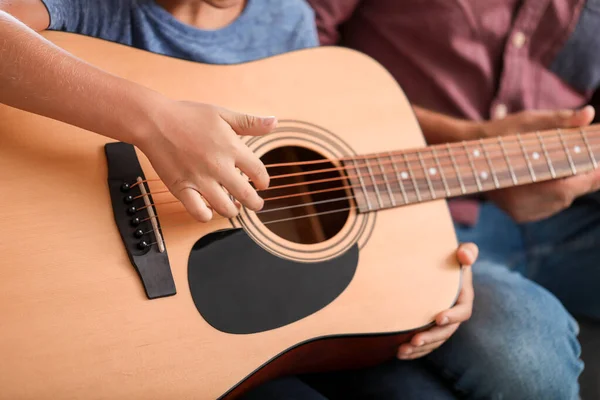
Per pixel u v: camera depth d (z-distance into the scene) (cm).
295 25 135
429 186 115
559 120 133
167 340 90
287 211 118
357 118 116
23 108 89
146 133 89
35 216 90
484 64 152
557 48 152
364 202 110
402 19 152
